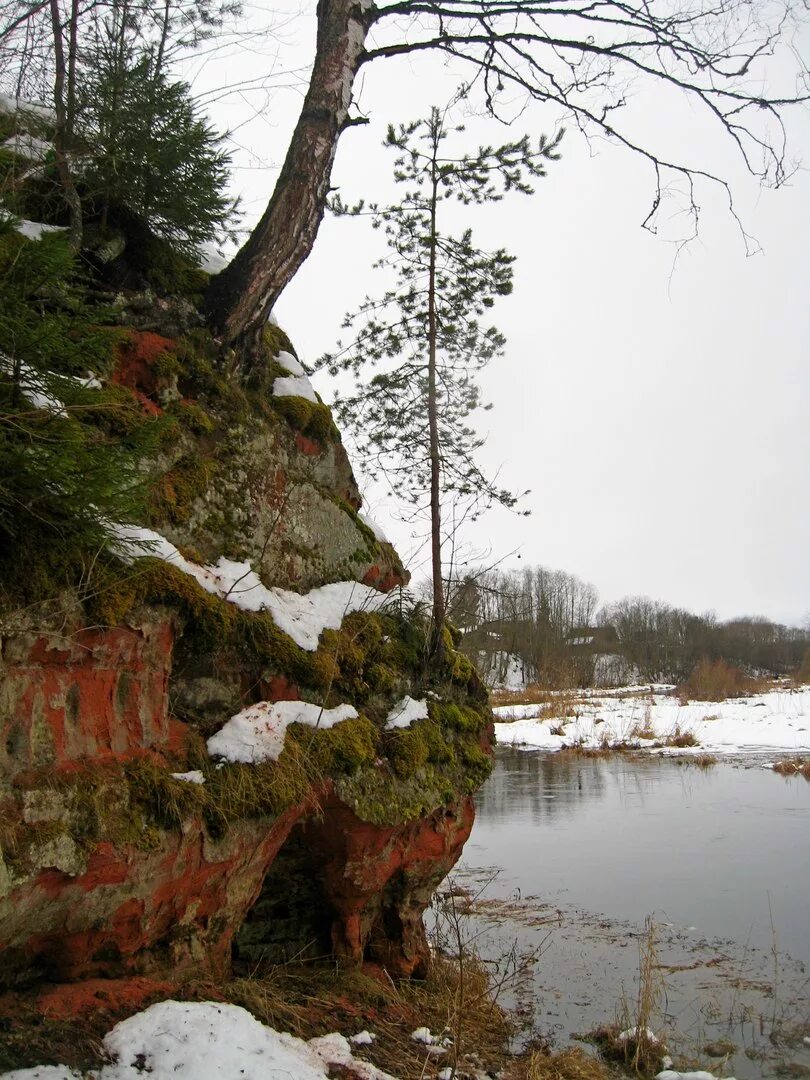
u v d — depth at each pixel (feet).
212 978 14.34
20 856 10.33
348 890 17.38
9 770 10.81
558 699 129.18
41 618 11.45
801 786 58.75
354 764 16.53
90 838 11.32
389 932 19.40
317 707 16.92
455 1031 16.90
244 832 14.03
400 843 18.25
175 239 20.70
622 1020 20.45
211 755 14.51
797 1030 20.68
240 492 18.17
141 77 18.98
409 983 19.44
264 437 19.48
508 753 85.20
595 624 267.59
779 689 156.04
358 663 18.60
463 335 30.71
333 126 20.33
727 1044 19.80
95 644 12.31
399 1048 15.37
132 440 13.17
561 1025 20.48
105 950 12.50
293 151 20.03
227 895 14.44
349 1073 13.37
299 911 17.85
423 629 21.53
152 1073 11.11
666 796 56.03
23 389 11.55
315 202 20.03
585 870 36.83
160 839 12.41
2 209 13.12
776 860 37.93
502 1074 16.14
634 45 22.53
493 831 45.96
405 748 18.21
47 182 18.81
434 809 18.54
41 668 11.57
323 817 16.26
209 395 18.61
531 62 23.18
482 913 30.53
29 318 12.26
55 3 17.31
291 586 19.10
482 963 23.77
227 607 15.64
